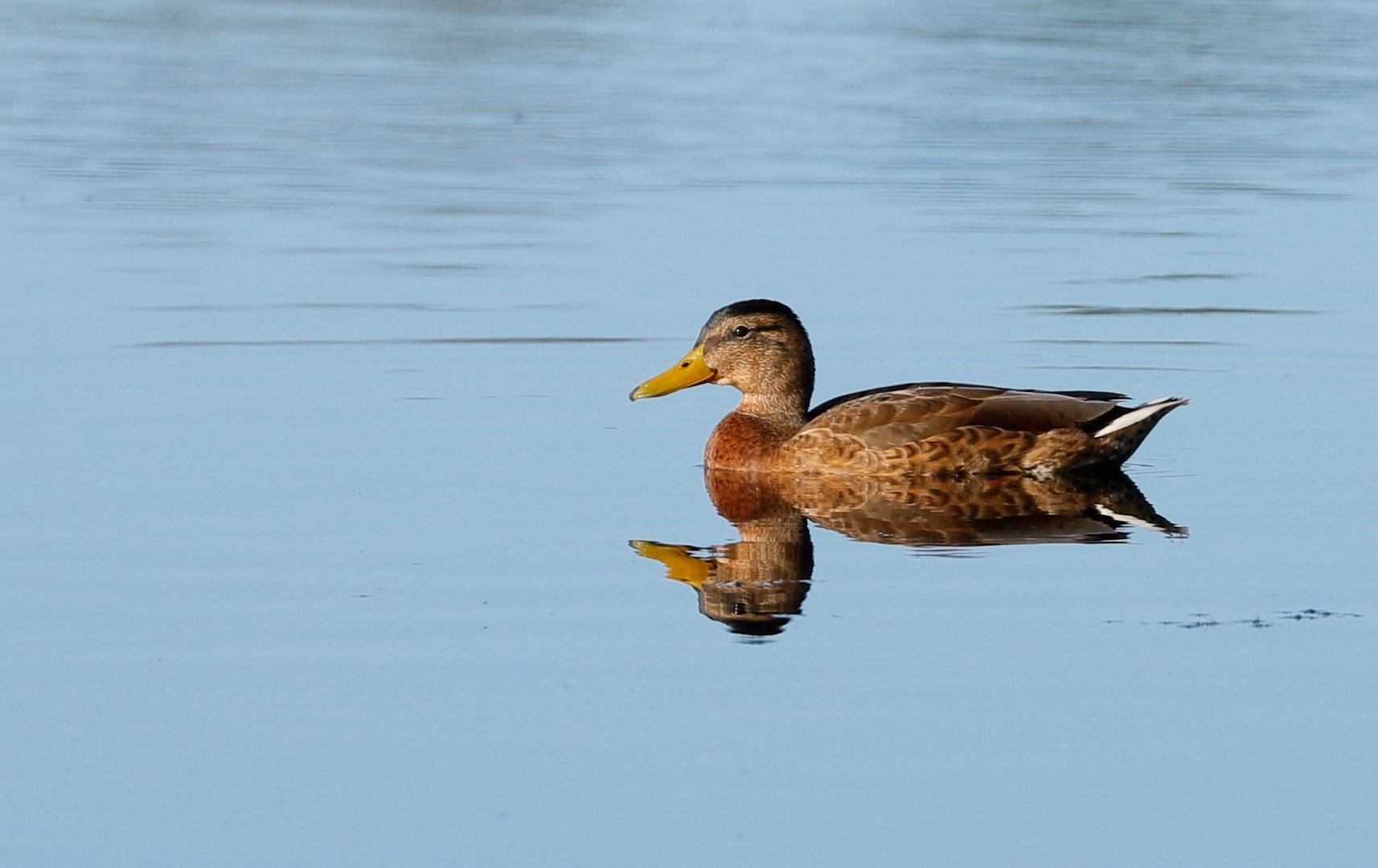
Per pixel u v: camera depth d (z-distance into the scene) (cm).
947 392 1327
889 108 2708
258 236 1958
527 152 2417
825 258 1892
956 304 1738
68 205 2084
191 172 2270
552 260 1873
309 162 2347
